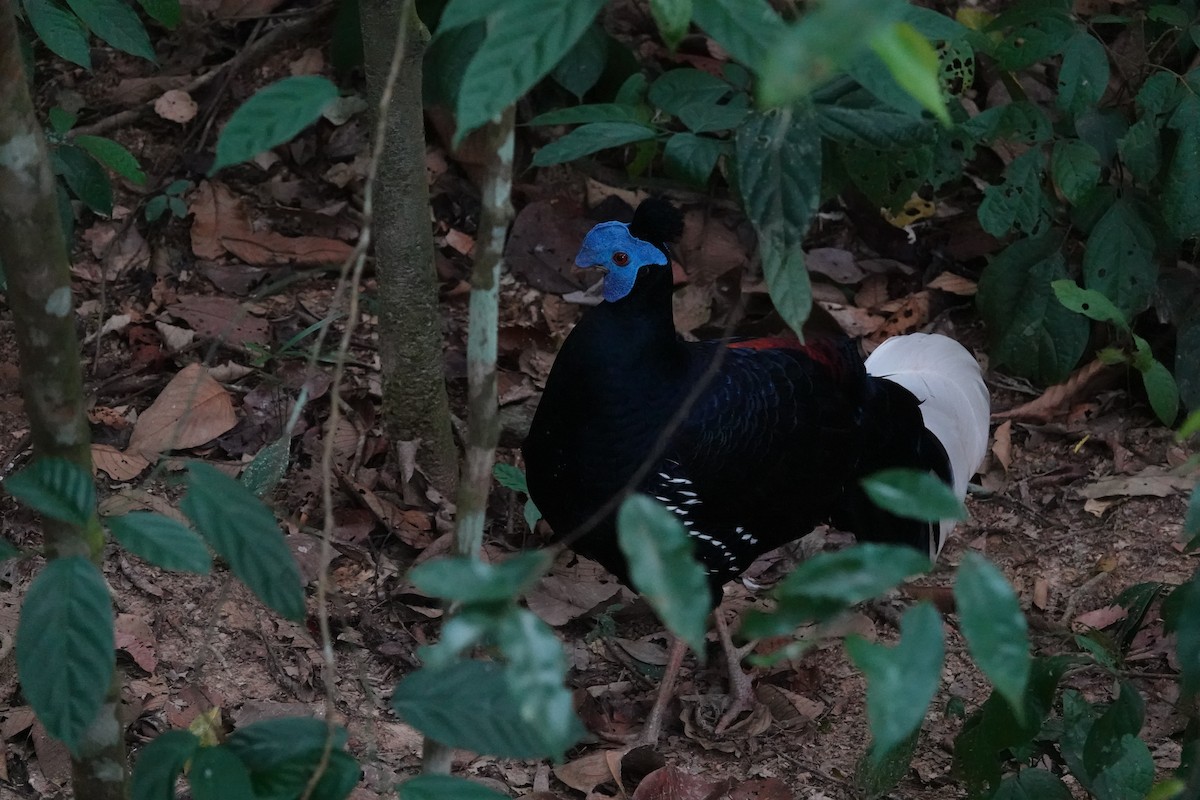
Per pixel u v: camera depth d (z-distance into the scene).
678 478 6.33
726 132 8.84
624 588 7.68
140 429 7.93
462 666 3.18
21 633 2.96
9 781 5.92
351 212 9.70
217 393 8.16
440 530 7.75
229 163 2.72
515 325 9.09
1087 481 8.61
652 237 6.17
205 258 9.27
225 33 10.35
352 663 6.93
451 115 9.66
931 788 6.48
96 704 2.98
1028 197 8.43
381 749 6.38
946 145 8.35
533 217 9.73
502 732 3.10
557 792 6.42
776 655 2.81
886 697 2.57
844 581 2.66
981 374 8.66
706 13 2.55
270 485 6.23
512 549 7.88
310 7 10.52
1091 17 10.05
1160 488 8.32
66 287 3.35
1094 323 9.18
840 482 7.16
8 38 3.10
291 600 3.22
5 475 7.46
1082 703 5.04
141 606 6.95
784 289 3.58
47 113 9.68
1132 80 9.20
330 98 2.78
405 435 7.86
